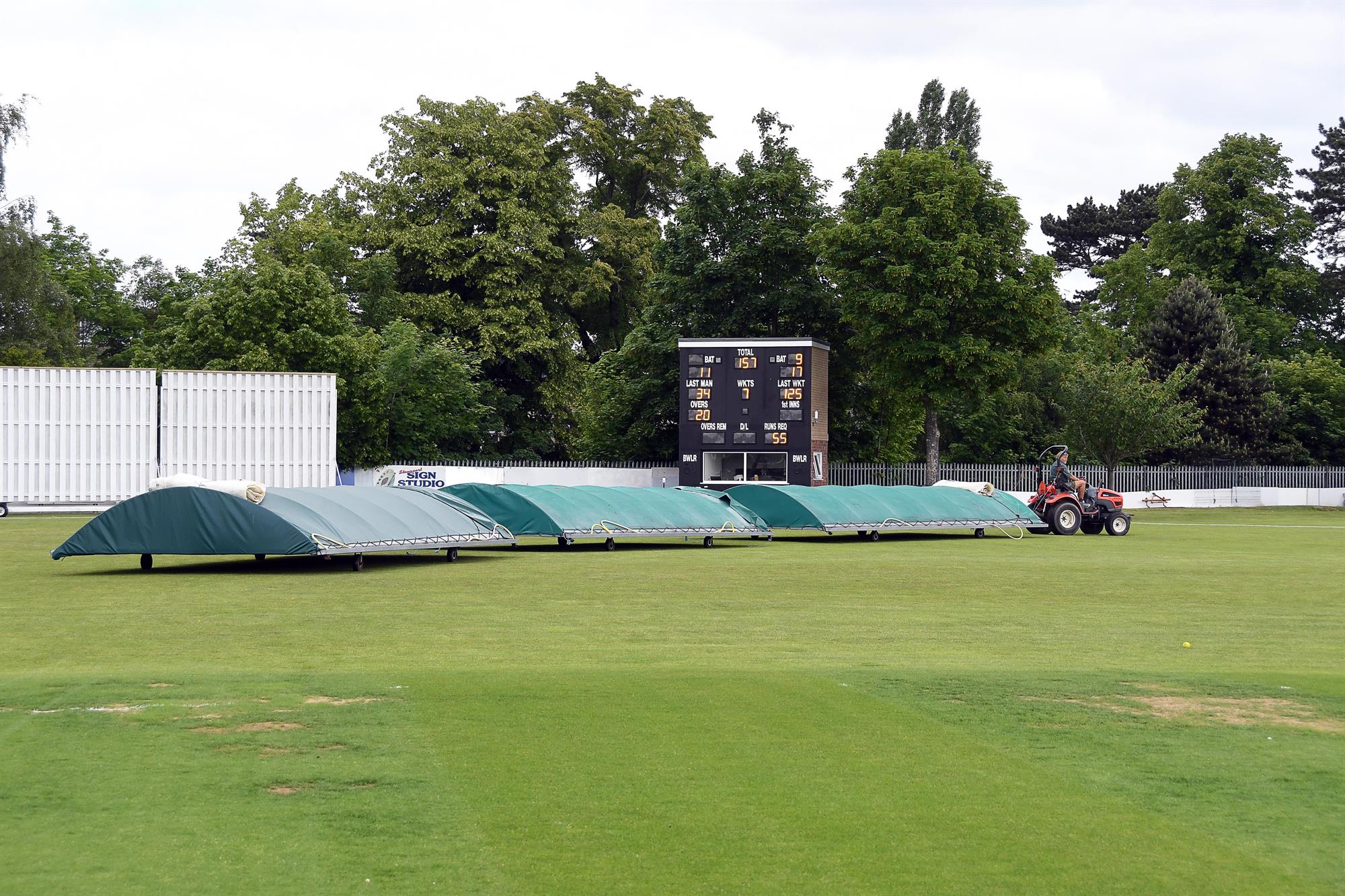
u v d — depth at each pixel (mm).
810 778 8633
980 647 15320
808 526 37250
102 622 17141
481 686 11828
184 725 9984
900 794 8273
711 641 15570
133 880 6504
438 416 60875
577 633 16297
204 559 28531
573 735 9789
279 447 51594
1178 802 8156
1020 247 56406
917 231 53750
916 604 20031
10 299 59531
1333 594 22125
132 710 10516
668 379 60531
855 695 11484
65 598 20188
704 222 61812
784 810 7883
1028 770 8906
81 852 6918
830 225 59750
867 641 15750
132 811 7668
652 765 8906
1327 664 14141
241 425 51094
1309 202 96750
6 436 48031
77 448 48969
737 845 7207
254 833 7277
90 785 8211
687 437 51562
